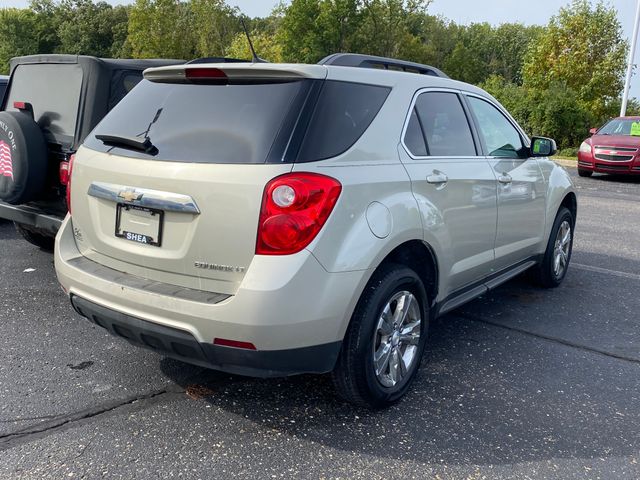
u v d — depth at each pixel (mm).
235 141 2898
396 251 3320
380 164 3221
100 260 3373
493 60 91000
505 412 3379
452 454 2953
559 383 3768
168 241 2982
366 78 3346
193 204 2844
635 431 3217
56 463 2779
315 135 2914
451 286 3939
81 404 3330
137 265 3135
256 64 3162
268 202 2729
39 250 6469
